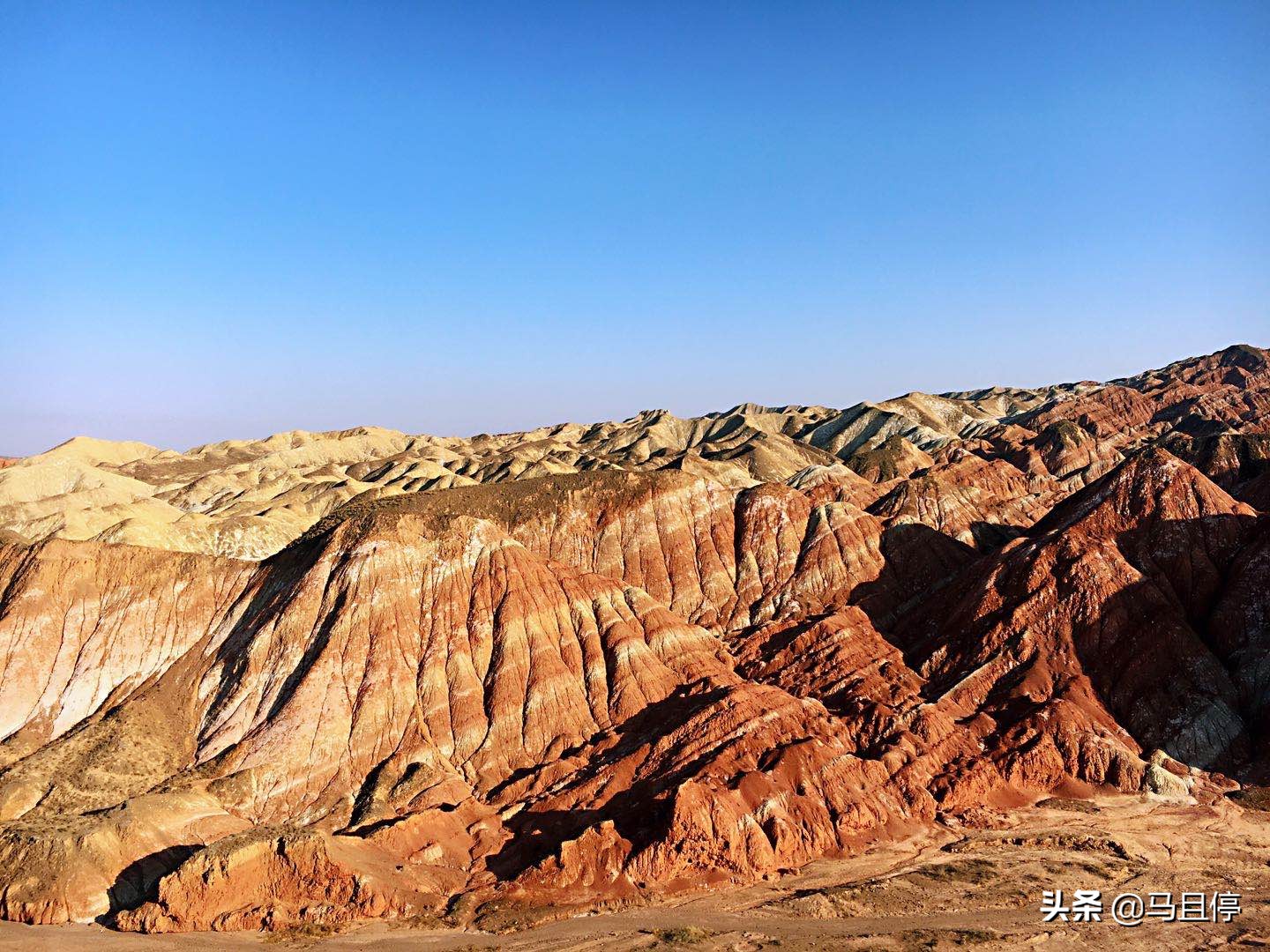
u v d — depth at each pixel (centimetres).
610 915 6825
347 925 6719
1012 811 8369
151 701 9456
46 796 8231
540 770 8631
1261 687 9250
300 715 8975
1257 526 10862
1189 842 7750
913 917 6675
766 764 8206
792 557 13112
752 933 6444
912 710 9288
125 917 6738
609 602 10581
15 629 9931
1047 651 10144
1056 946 6272
